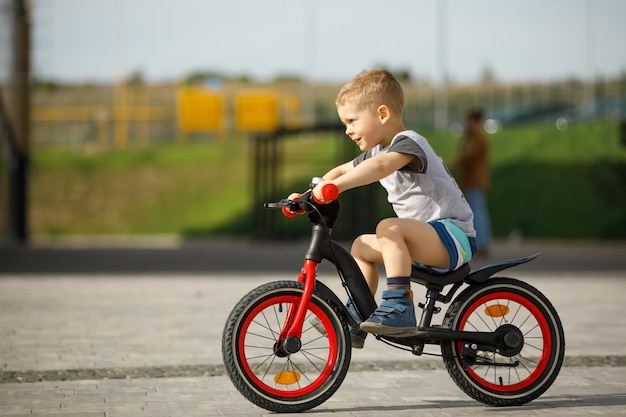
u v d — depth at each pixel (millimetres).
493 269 9156
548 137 47844
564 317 15359
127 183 49031
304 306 8734
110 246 33844
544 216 42281
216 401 9117
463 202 9070
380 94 8969
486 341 8945
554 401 9148
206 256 28344
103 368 10836
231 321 8664
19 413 8539
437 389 9750
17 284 19844
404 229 8742
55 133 58000
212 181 48656
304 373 10102
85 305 16500
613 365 11062
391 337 8883
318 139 53312
